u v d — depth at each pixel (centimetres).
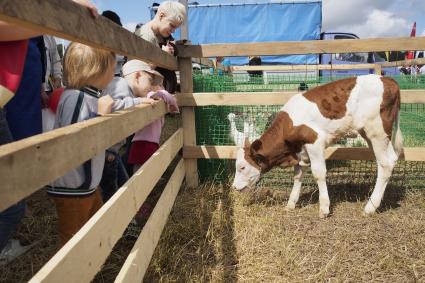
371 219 378
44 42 354
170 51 411
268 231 350
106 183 328
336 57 1552
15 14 115
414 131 608
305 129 378
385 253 312
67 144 145
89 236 156
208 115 489
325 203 382
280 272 288
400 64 826
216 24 1645
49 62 411
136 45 261
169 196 354
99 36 187
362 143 548
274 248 323
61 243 239
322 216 383
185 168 475
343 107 376
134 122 251
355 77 383
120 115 218
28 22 122
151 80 358
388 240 333
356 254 312
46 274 120
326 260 305
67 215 236
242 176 407
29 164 117
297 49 414
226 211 401
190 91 448
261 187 473
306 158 396
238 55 425
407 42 398
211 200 432
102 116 207
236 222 370
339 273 287
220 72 812
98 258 168
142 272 232
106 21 197
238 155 409
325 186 384
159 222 297
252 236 341
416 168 488
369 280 278
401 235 342
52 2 137
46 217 351
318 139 377
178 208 403
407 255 308
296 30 1623
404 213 392
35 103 254
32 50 250
